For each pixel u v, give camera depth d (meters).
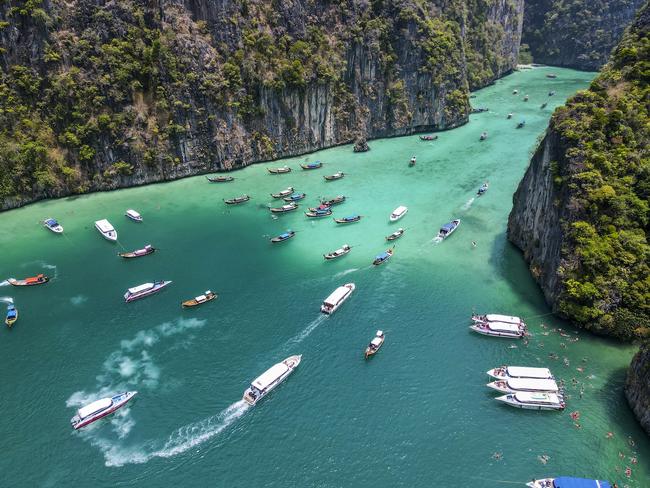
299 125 150.12
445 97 174.62
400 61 165.00
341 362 74.00
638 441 61.53
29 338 78.62
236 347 76.81
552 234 86.38
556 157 90.38
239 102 137.25
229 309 85.06
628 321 74.56
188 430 64.00
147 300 87.44
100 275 94.25
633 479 57.19
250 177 137.25
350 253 101.75
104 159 124.94
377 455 60.53
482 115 194.62
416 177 138.50
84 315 83.81
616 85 95.50
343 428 64.00
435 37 170.25
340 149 159.50
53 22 116.62
